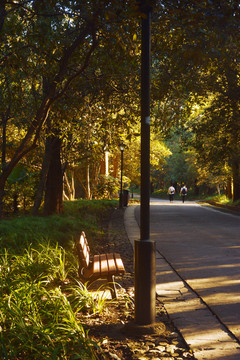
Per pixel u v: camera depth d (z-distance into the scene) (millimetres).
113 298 5832
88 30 9570
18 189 23547
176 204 38781
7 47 9430
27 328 3727
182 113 14797
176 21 5727
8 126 21922
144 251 4523
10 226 9578
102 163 44000
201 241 11891
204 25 5410
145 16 4562
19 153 10508
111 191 42156
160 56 11297
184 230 14883
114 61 9906
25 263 6516
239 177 31188
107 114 13000
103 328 4594
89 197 39594
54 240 9188
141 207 4598
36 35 9281
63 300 4602
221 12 4809
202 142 24938
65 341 3660
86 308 5277
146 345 4102
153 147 50562
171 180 80688
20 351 3559
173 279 7074
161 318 4969
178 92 12930
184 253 9750
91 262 6797
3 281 5230
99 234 13266
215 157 25391
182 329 4508
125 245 11219
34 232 9578
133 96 12414
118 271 5719
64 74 10906
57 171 19078
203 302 5625
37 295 4891
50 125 14547
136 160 50156
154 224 17234
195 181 68500
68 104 11953
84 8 8141
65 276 6551
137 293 4547
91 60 10547
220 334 4348
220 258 9023
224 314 5016
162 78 12531
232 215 22969
